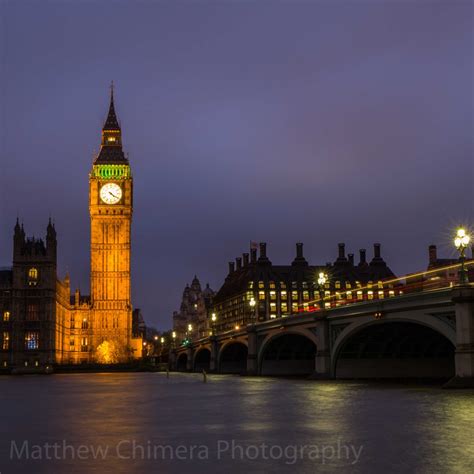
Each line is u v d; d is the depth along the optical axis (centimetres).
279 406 4784
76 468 2403
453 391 5784
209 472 2305
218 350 16012
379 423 3547
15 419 4122
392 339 8775
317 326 9075
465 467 2302
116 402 5591
